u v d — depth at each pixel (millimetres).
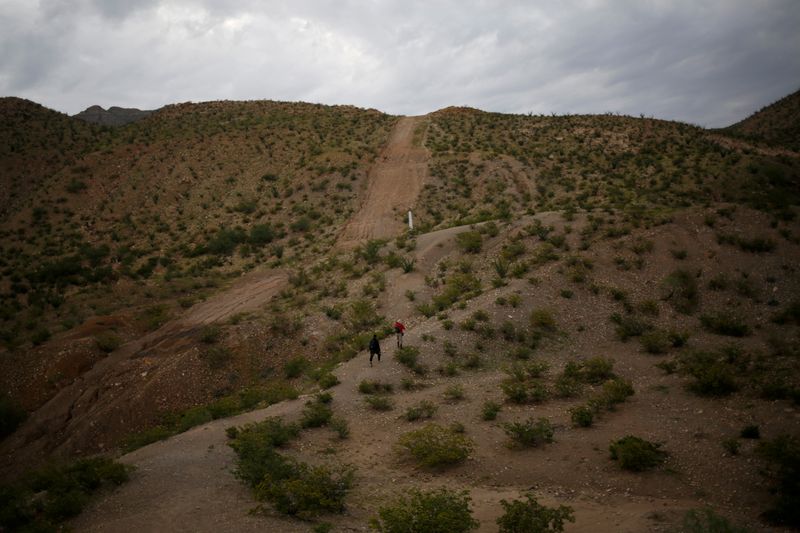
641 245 29109
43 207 60906
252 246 49688
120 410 23125
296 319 29625
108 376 25875
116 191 64688
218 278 42281
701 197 45281
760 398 14828
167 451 14414
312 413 16812
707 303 25078
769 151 62406
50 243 53594
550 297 26094
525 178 57344
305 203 58594
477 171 60688
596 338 23297
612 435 14133
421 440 13945
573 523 9859
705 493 10859
